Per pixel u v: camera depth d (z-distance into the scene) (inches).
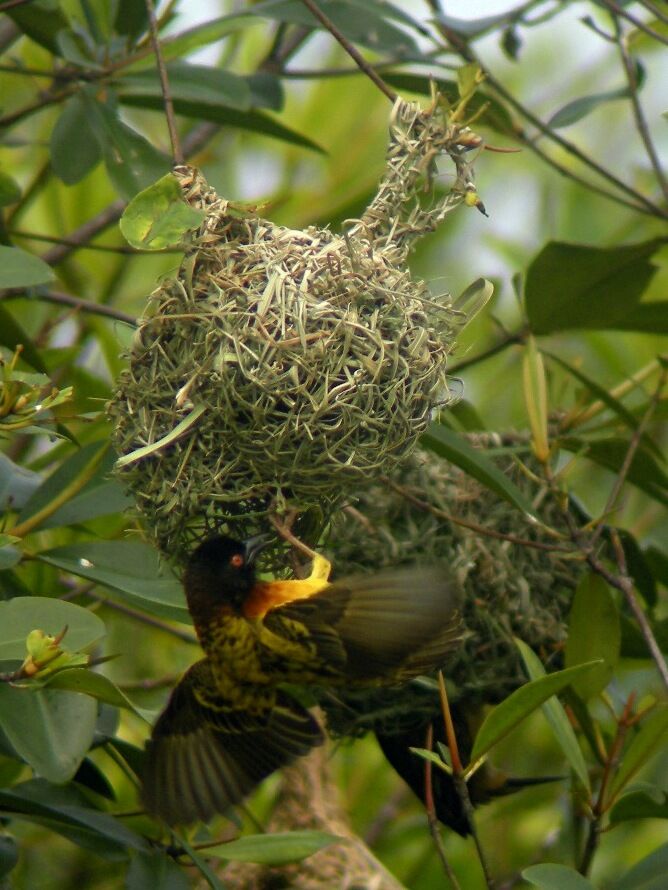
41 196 450.0
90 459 314.5
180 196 239.8
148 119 467.5
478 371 477.7
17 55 447.5
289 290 255.0
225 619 259.0
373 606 245.6
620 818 292.5
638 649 360.8
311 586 261.6
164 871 272.7
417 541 332.5
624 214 504.1
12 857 283.3
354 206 450.0
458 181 275.7
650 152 360.5
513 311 481.4
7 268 253.6
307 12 369.4
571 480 455.8
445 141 274.7
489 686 334.0
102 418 351.6
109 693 244.5
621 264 346.3
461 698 334.3
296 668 252.5
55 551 296.4
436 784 343.0
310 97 476.1
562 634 344.8
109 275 450.6
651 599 369.1
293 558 277.0
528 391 322.0
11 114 362.3
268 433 254.5
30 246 444.5
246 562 263.1
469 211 501.7
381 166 474.6
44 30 344.2
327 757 352.5
